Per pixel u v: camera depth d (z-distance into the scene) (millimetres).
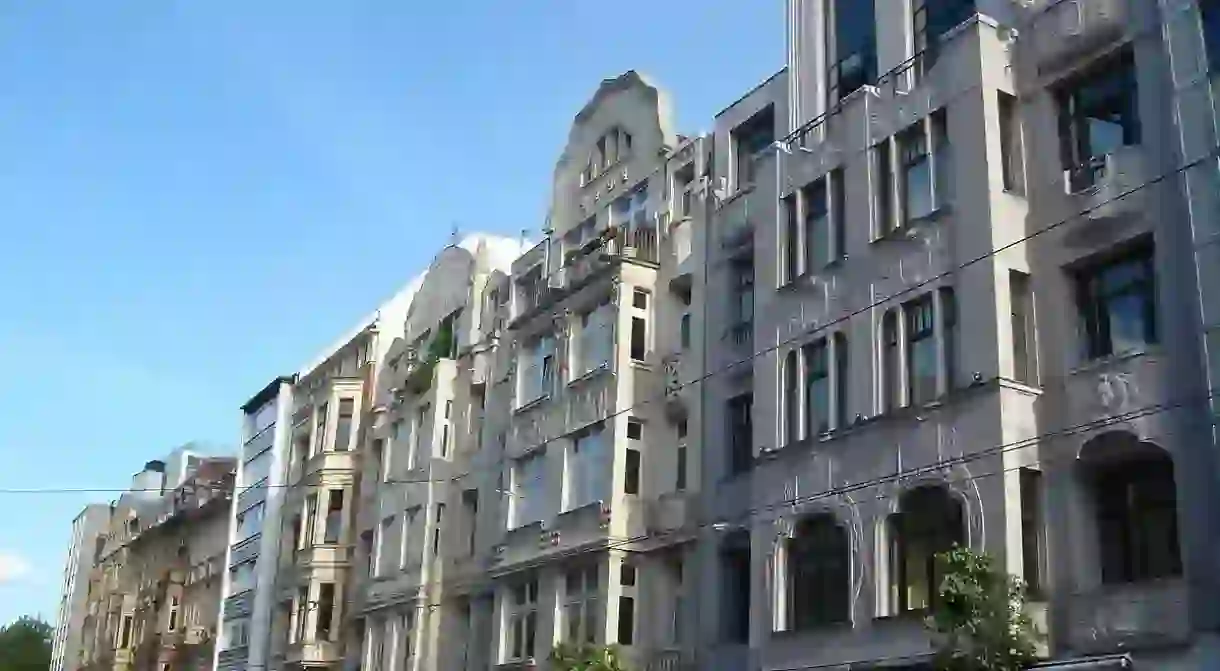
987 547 19219
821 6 27984
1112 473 18938
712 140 30953
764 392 25422
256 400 58062
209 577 60344
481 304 41281
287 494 52562
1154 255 18703
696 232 30359
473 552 37281
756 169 27250
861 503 22031
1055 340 19891
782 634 23375
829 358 23750
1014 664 17109
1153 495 18250
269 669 48844
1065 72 20797
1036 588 18938
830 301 24047
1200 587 16875
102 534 89000
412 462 41531
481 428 38875
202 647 57781
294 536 50531
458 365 41062
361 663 41281
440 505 39438
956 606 17422
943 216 21609
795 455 23984
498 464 36656
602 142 36219
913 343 21922
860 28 26703
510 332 37656
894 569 21344
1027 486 19516
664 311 30891
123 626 71125
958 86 21844
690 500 28062
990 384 19812
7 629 107250
